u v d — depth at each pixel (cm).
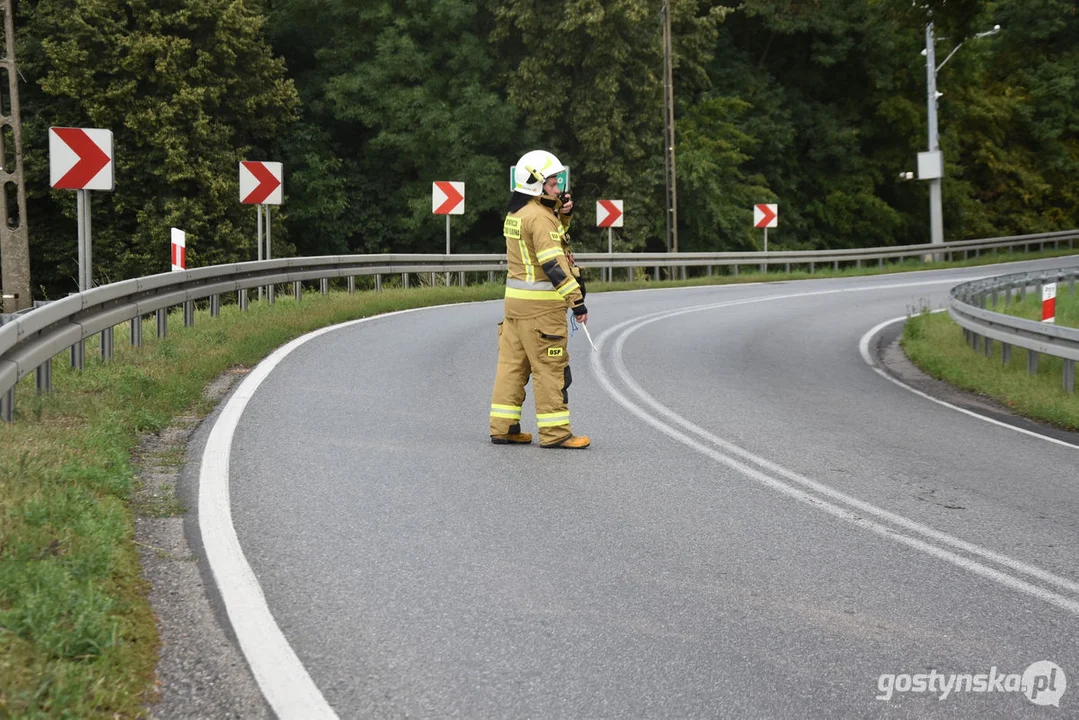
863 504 1209
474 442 1455
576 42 6406
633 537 1055
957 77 8781
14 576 798
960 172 9025
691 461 1388
